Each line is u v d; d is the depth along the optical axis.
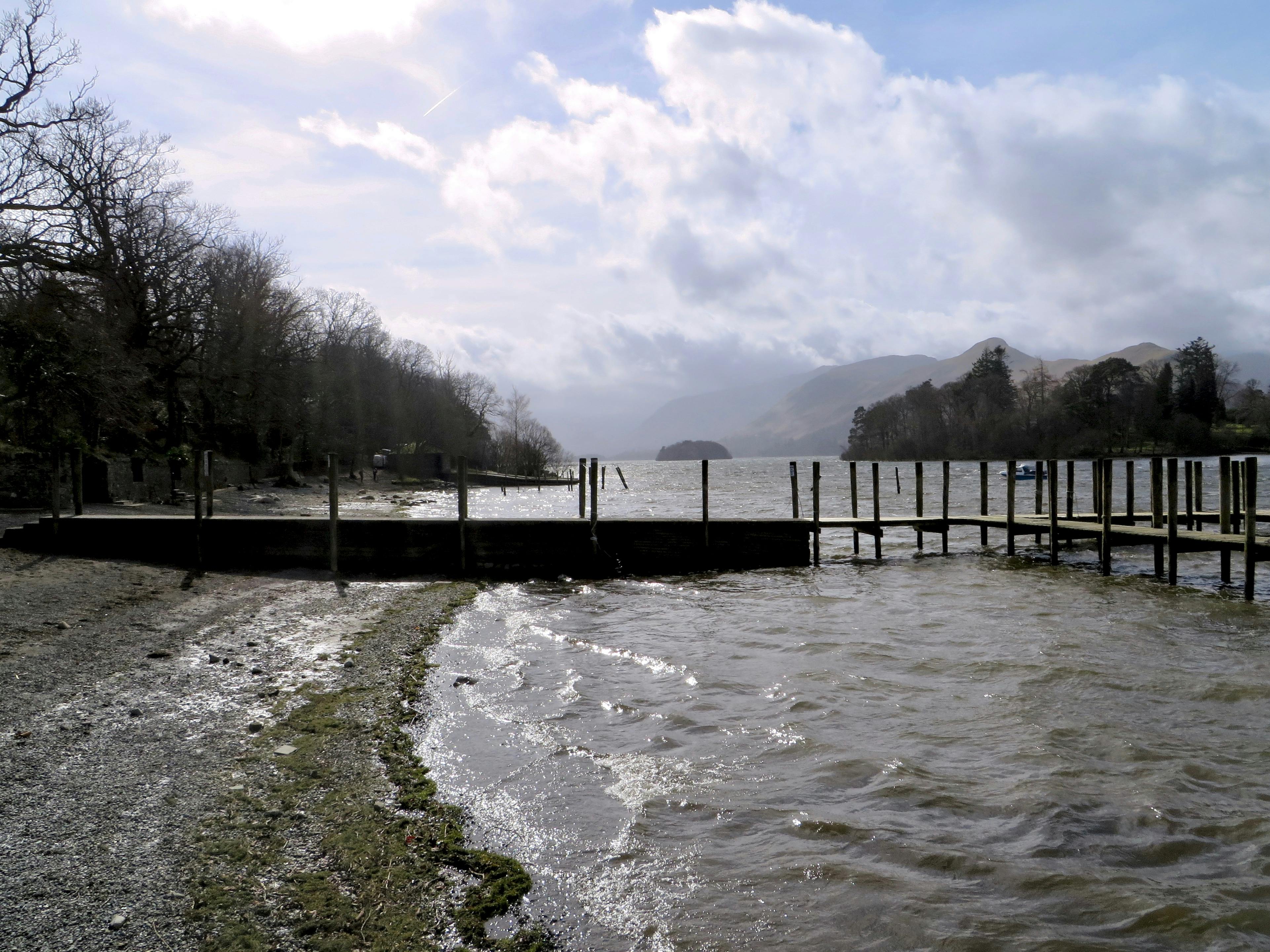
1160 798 6.51
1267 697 9.34
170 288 38.44
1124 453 133.88
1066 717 8.59
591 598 16.41
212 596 14.69
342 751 7.29
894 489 67.25
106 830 5.58
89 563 16.83
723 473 139.12
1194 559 22.25
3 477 24.33
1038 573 19.80
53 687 8.77
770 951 4.53
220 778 6.57
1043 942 4.64
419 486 69.12
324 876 5.09
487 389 98.69
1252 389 160.12
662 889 5.14
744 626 13.39
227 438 49.44
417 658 10.90
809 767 7.16
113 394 30.11
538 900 4.97
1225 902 5.05
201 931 4.43
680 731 8.12
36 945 4.24
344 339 78.81
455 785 6.66
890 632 12.88
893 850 5.68
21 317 27.39
